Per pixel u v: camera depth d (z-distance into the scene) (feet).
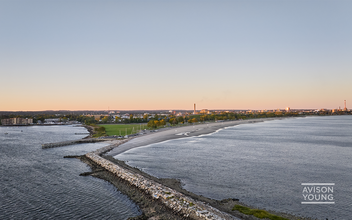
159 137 440.86
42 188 154.51
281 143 358.43
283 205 128.36
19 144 378.94
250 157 249.55
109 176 181.88
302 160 234.99
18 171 198.59
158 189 142.31
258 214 113.70
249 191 148.56
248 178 174.91
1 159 250.98
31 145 367.86
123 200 134.62
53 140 443.73
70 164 226.99
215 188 153.58
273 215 113.19
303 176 180.24
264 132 547.08
